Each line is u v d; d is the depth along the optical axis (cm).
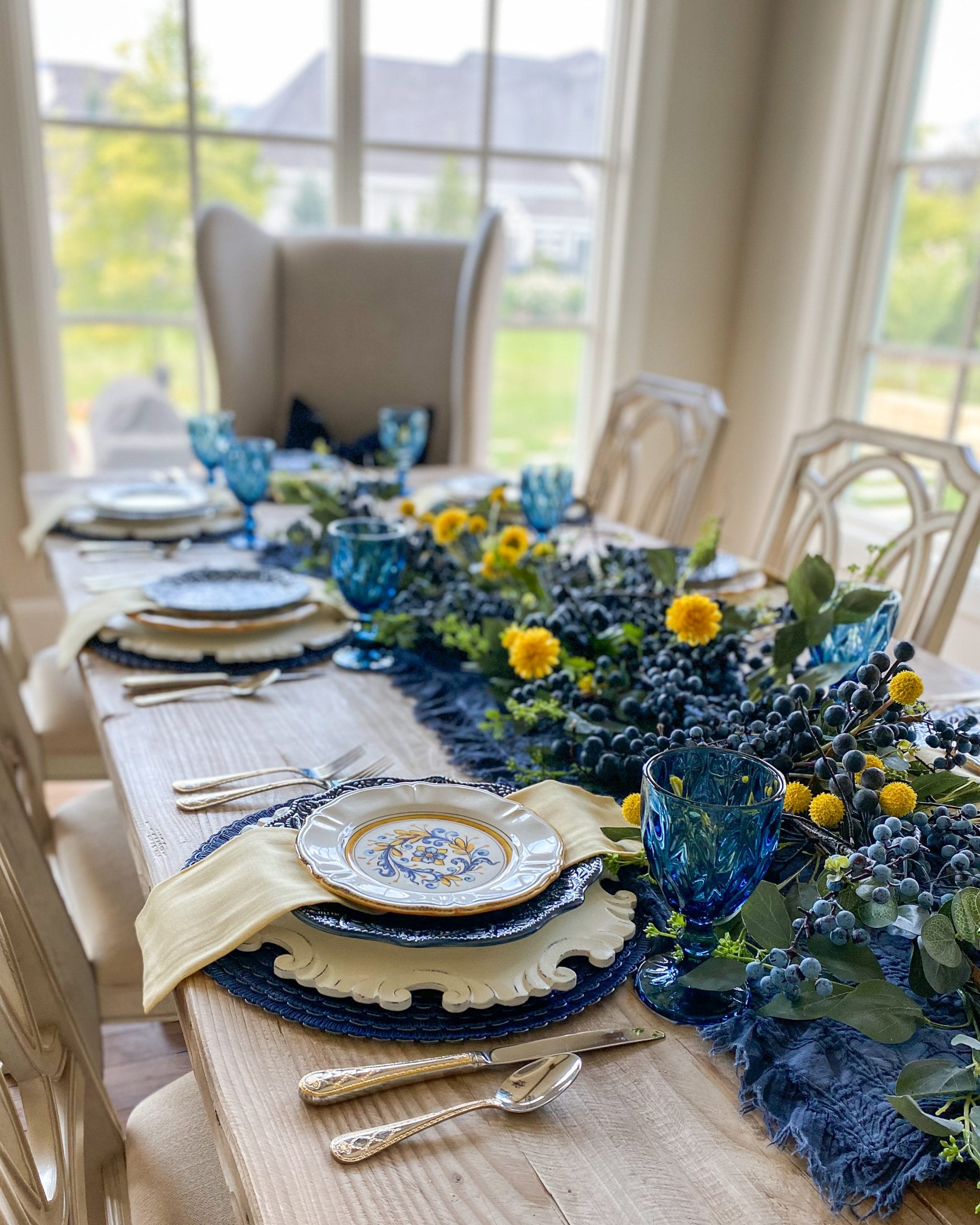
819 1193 47
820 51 312
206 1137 81
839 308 304
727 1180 47
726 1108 52
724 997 59
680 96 334
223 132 309
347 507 156
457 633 113
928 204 279
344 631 122
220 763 87
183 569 146
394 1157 47
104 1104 81
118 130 300
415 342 315
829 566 82
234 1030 55
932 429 281
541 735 94
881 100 286
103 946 110
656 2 322
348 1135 48
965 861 55
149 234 312
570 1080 52
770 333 343
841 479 169
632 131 334
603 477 231
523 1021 56
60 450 317
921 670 121
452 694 105
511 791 80
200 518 176
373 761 88
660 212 344
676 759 63
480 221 289
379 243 313
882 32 283
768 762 68
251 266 295
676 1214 45
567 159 342
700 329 361
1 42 276
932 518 152
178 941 60
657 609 104
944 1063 50
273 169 317
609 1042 55
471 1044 55
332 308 312
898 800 59
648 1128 50
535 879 62
